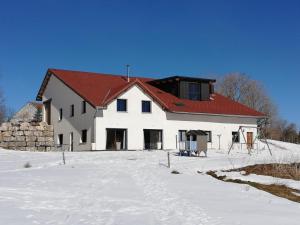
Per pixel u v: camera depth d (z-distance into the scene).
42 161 27.11
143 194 15.46
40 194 14.63
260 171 24.02
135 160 28.30
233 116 46.41
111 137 39.53
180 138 42.94
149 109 41.31
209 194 15.93
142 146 40.47
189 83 46.62
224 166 25.42
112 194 15.23
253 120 47.91
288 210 13.47
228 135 45.97
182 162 27.33
